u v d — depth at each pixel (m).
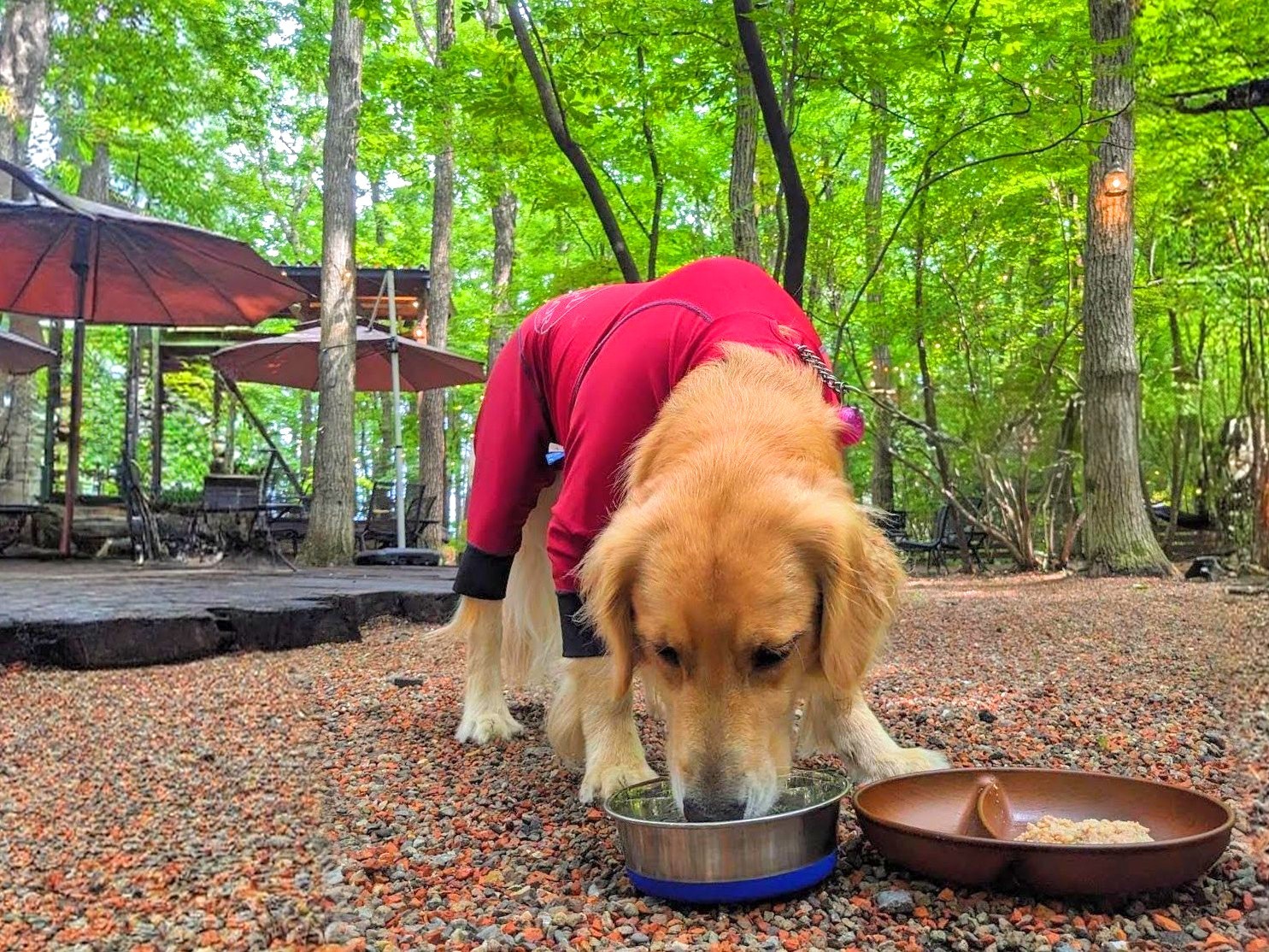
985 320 5.00
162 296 3.92
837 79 2.29
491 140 3.12
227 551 4.53
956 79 2.34
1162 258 5.13
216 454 7.41
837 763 1.19
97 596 2.42
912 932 0.72
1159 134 3.77
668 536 0.86
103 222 3.21
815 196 3.68
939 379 5.46
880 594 0.89
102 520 5.11
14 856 0.93
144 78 6.02
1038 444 4.82
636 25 2.37
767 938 0.71
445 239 6.58
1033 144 2.63
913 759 1.10
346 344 4.08
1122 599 2.87
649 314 1.04
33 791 1.14
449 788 1.13
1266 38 3.31
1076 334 4.95
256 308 4.04
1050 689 1.57
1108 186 3.78
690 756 0.84
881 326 5.14
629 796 0.94
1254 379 3.88
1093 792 0.88
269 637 2.16
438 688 1.71
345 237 4.06
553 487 1.42
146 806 1.08
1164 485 4.96
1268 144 3.66
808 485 0.88
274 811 1.05
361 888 0.84
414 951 0.71
